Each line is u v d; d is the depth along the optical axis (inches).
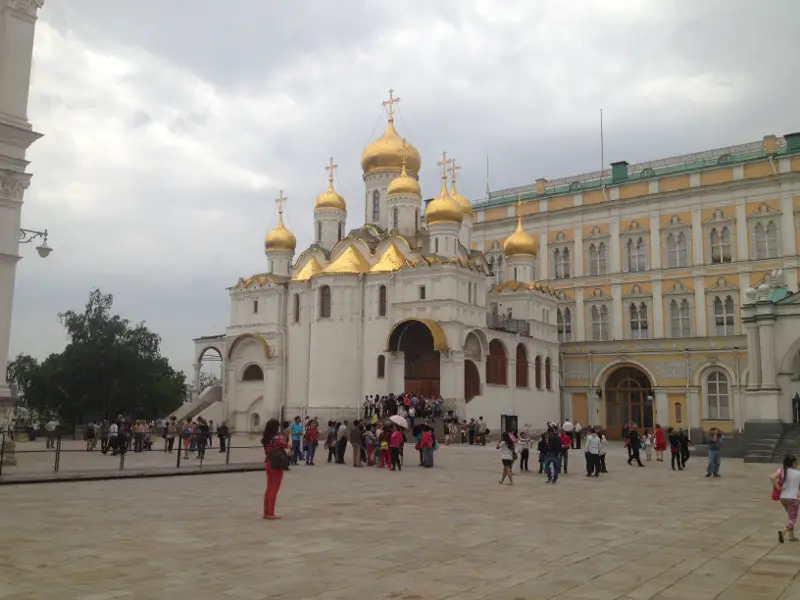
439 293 2215.8
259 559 486.9
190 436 1456.7
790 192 2395.4
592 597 401.7
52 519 647.1
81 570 450.0
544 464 1195.3
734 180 2496.3
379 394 2283.5
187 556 494.0
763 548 545.6
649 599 398.6
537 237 2915.8
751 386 1619.1
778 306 1608.0
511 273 2733.8
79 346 2952.8
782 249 2393.0
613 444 2375.7
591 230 2787.9
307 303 2475.4
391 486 971.9
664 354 2568.9
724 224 2522.1
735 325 2460.6
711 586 427.8
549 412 2642.7
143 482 983.6
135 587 409.7
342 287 2372.0
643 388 2645.2
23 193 1228.5
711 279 2516.0
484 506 772.6
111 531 587.8
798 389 1729.8
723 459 1571.1
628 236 2706.7
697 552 527.8
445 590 411.5
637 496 884.0
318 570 456.4
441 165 2428.6
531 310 2591.0
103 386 2952.8
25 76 1246.9
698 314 2524.6
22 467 1130.7
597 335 2738.7
